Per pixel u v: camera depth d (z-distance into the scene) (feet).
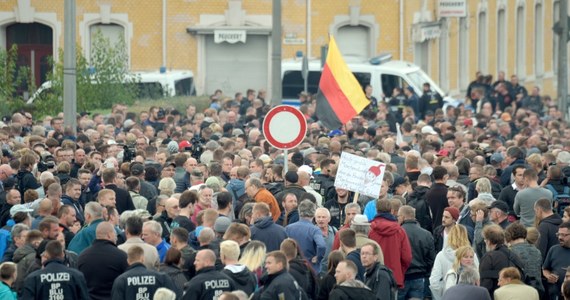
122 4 347.15
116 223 127.65
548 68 467.11
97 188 152.97
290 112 153.58
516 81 317.42
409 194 145.79
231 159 162.30
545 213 131.54
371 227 126.52
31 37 346.54
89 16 346.54
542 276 125.70
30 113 240.53
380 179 137.49
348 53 353.51
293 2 351.05
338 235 123.13
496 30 422.82
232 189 149.89
